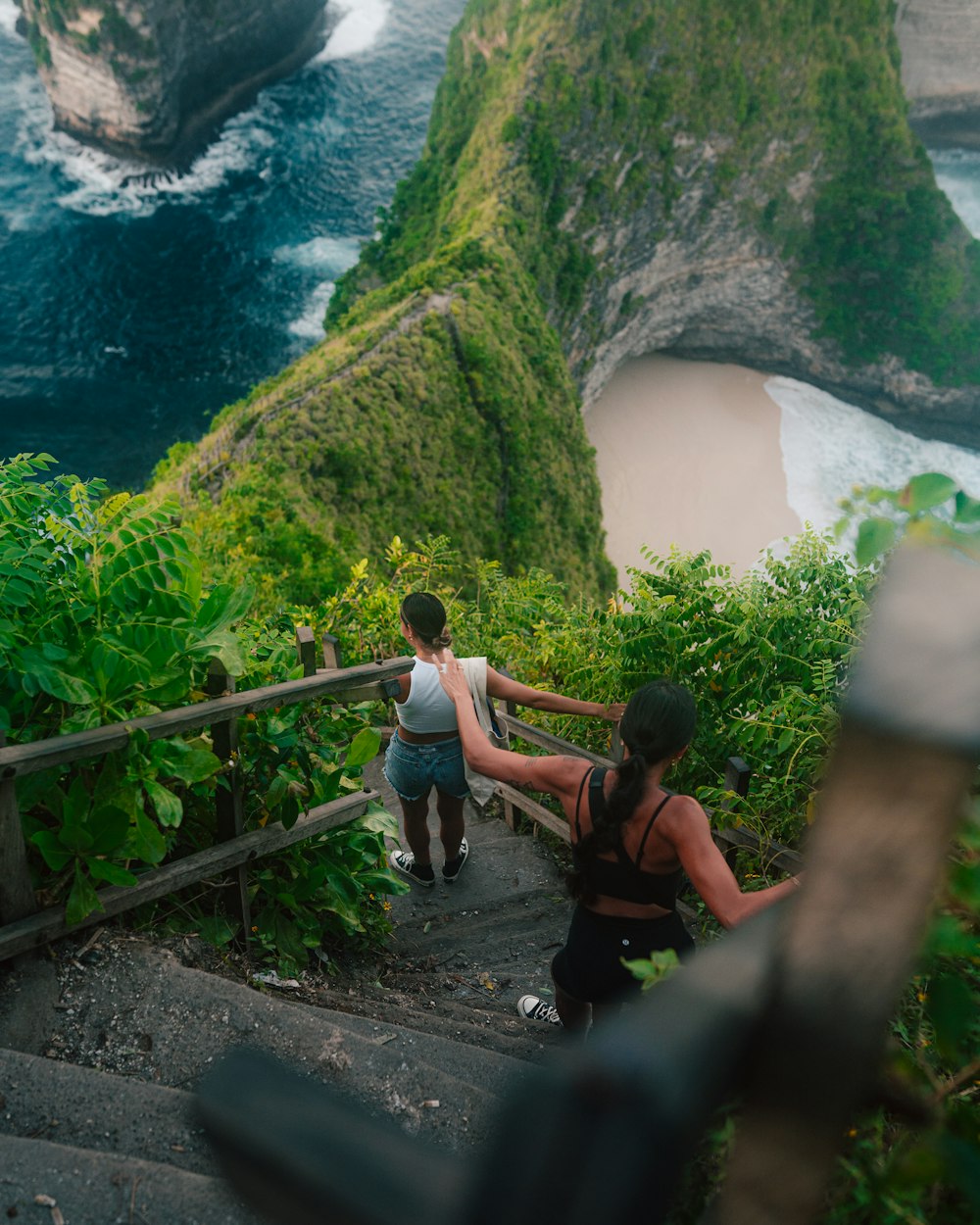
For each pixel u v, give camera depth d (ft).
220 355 215.31
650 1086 1.32
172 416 200.34
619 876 8.98
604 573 181.57
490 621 37.19
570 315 209.05
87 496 11.01
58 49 238.89
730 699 15.80
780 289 230.68
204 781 11.32
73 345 212.64
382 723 26.86
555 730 24.21
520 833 22.97
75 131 253.85
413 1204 1.50
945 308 225.76
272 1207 1.58
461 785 16.67
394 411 148.15
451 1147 8.62
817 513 206.90
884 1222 3.72
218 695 10.88
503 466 162.40
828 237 229.25
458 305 165.48
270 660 13.04
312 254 245.24
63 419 196.54
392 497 143.74
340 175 266.98
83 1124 8.13
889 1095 2.05
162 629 10.07
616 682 18.08
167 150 254.27
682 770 16.35
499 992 15.10
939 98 291.79
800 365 235.61
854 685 1.22
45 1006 9.52
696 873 8.32
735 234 224.53
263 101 281.74
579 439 182.39
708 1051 1.34
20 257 231.71
